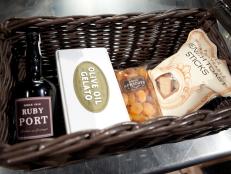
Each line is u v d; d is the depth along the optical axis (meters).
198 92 0.40
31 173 0.39
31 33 0.35
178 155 0.44
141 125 0.31
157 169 0.42
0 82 0.35
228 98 0.41
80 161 0.39
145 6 0.55
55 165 0.33
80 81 0.38
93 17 0.39
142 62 0.46
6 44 0.37
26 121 0.34
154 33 0.43
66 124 0.35
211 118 0.33
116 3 0.54
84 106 0.36
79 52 0.40
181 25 0.44
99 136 0.29
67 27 0.39
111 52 0.44
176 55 0.43
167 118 0.32
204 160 0.44
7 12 0.50
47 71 0.43
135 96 0.40
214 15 0.43
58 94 0.40
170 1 0.56
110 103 0.38
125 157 0.42
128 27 0.41
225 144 0.45
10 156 0.27
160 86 0.41
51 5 0.52
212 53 0.42
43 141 0.28
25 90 0.35
